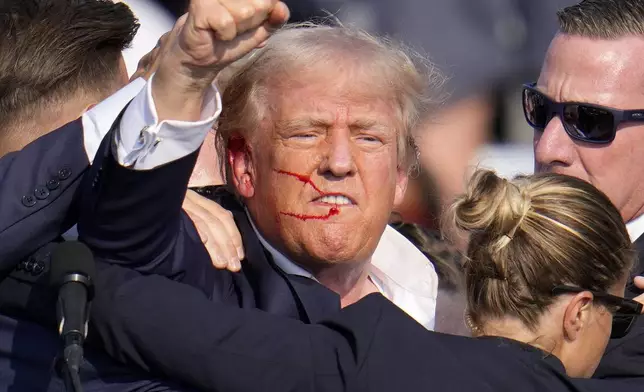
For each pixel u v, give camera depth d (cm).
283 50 991
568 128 1209
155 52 1059
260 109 996
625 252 975
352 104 982
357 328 902
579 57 1208
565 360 961
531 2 1506
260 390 881
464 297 1055
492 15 1486
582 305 951
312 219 988
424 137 1314
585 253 945
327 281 1032
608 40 1202
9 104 1046
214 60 826
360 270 1041
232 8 805
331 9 1441
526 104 1247
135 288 903
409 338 900
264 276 997
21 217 894
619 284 977
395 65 1008
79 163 901
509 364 904
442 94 1107
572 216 948
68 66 1050
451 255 1165
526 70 1492
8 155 932
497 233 952
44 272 916
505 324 956
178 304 901
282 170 988
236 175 1022
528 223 947
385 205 1005
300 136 985
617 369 1102
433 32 1464
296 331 907
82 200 881
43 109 1048
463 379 883
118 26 1076
